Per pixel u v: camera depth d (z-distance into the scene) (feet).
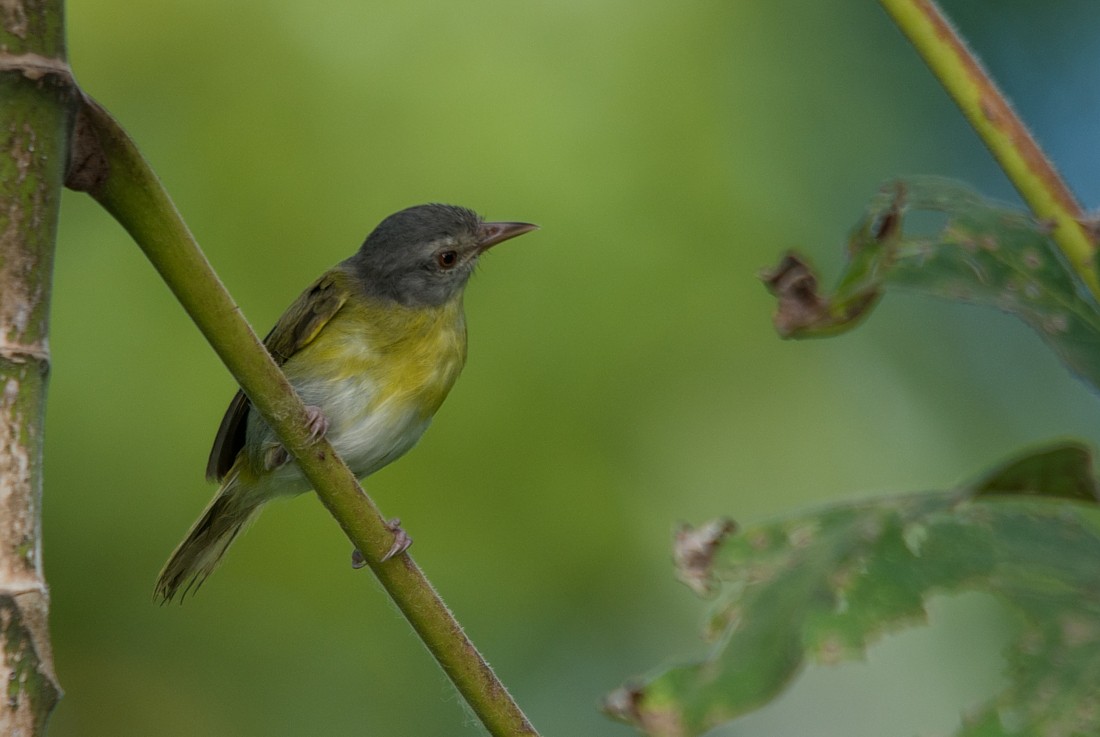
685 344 38.86
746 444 38.55
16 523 10.64
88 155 12.88
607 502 37.35
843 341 41.37
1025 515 9.88
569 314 38.75
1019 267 12.33
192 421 36.24
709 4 42.34
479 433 37.37
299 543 36.86
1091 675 8.91
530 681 36.58
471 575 36.47
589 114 40.37
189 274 14.10
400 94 40.06
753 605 9.55
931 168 43.91
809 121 42.47
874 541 9.60
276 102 39.86
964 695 35.32
